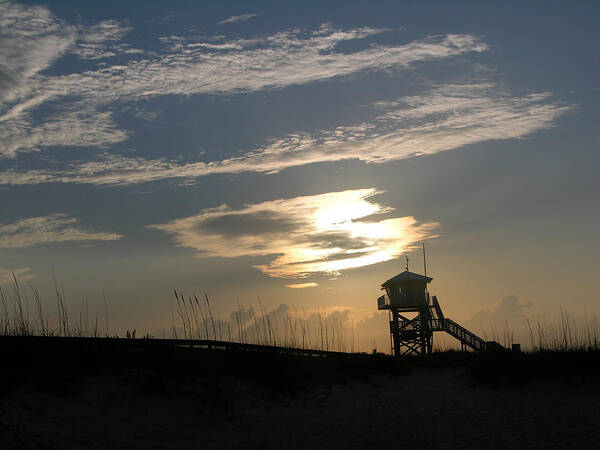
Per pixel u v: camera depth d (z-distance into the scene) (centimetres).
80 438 1077
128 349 1630
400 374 2897
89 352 1515
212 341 1872
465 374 2594
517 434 1224
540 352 2305
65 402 1227
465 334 4212
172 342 1759
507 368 2136
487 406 1664
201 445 1200
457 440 1204
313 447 1188
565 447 1077
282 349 2219
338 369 2405
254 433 1334
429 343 4603
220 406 1463
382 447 1173
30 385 1241
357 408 1742
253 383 1762
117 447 1081
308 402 1784
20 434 1004
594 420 1309
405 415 1588
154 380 1442
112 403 1291
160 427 1262
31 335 1477
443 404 1781
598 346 2222
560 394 1725
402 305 4644
